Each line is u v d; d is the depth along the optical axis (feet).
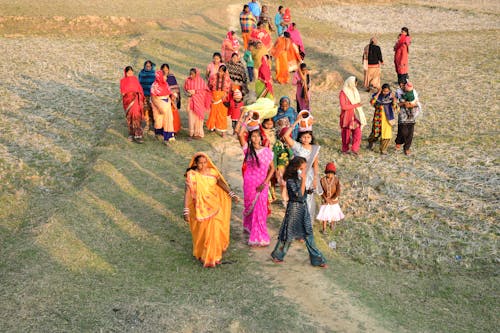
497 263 29.22
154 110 44.93
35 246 30.19
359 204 36.68
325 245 32.04
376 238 32.60
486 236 31.83
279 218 34.58
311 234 28.73
